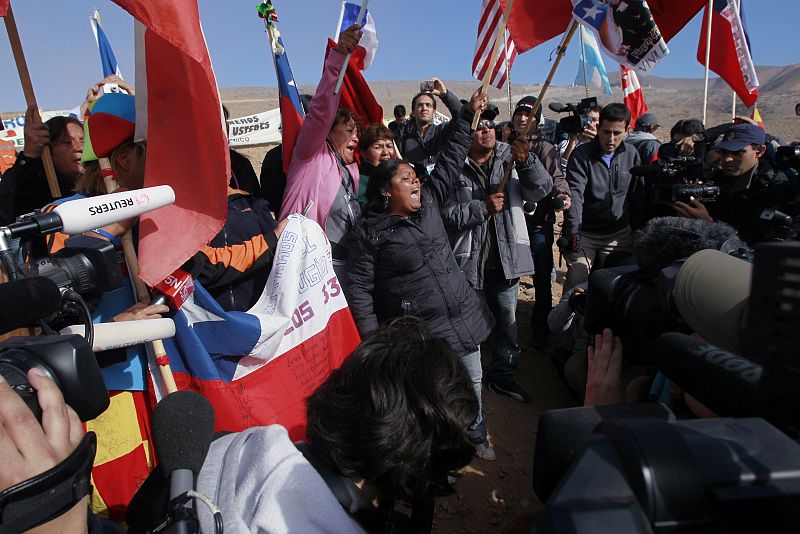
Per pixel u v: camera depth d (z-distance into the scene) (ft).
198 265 7.13
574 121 16.19
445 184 11.14
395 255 9.23
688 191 10.76
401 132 17.51
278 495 3.10
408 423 3.32
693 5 11.62
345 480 3.39
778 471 1.83
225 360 7.37
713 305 2.80
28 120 8.22
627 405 2.95
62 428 2.69
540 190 12.18
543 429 2.87
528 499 10.14
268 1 10.90
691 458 1.84
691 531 1.79
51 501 2.49
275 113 59.06
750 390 2.40
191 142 6.44
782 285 1.66
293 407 7.90
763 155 11.62
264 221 8.74
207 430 3.67
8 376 2.82
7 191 9.08
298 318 8.04
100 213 4.71
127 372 6.56
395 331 3.82
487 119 12.16
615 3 10.26
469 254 12.09
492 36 15.94
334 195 10.33
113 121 6.79
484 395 13.38
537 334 15.51
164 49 6.22
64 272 4.59
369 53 13.84
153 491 3.41
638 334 4.96
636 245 5.40
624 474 1.86
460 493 10.19
